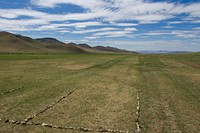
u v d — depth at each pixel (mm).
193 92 18609
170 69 37656
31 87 20484
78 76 28359
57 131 10125
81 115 12406
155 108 13836
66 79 25656
